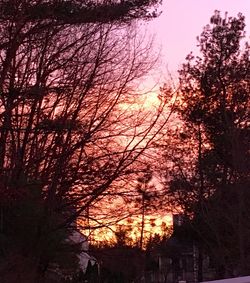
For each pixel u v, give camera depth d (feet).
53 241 70.90
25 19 57.47
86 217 79.00
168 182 92.79
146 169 80.84
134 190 81.35
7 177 62.23
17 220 66.85
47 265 72.43
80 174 75.72
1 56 60.18
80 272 87.45
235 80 116.26
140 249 89.97
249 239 72.84
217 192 83.92
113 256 84.43
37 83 67.10
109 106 78.33
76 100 74.59
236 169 72.59
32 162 71.56
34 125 70.85
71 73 73.97
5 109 61.57
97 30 75.92
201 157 102.83
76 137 75.20
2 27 57.11
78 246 77.82
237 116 99.25
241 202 69.82
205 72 119.55
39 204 69.00
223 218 79.82
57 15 64.23
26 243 67.77
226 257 83.66
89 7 67.41
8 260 59.47
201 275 121.90
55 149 73.97
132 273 97.19
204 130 114.73
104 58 77.51
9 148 68.28
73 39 74.95
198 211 89.76
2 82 57.67
